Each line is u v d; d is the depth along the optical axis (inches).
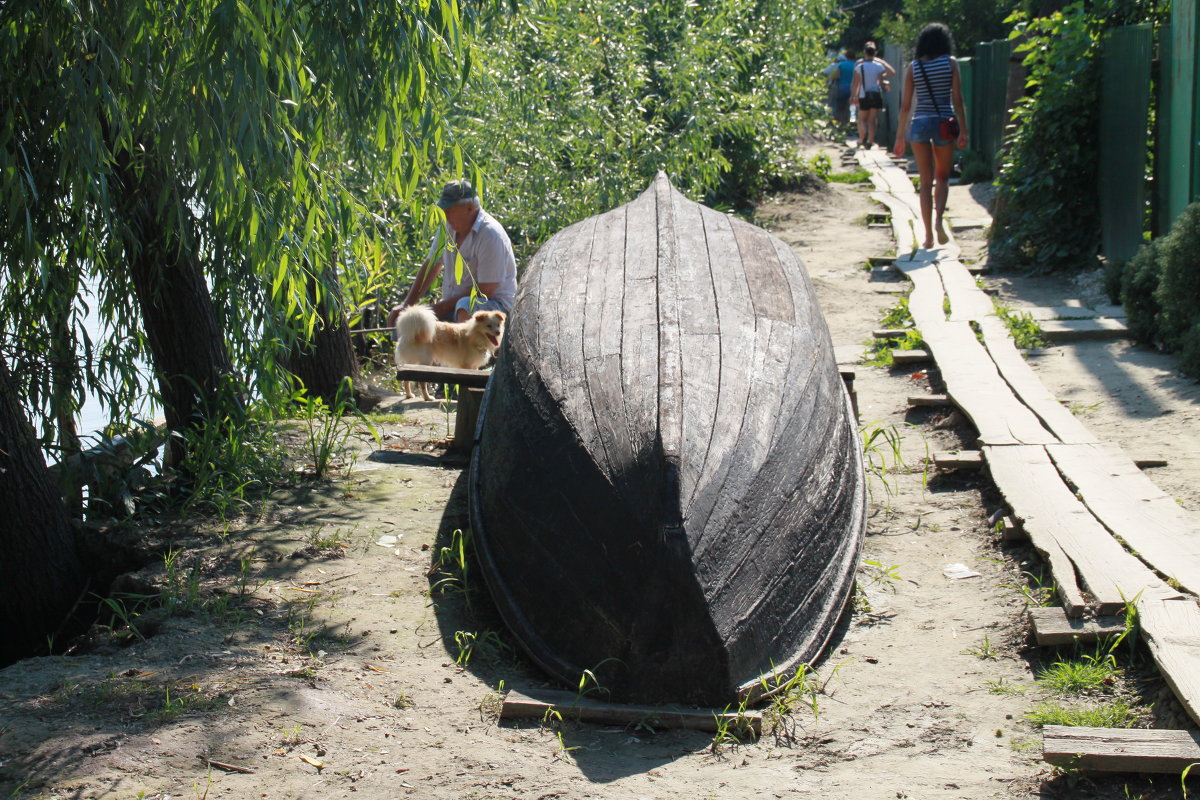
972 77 740.7
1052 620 158.9
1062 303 364.2
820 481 172.1
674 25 531.8
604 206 441.7
